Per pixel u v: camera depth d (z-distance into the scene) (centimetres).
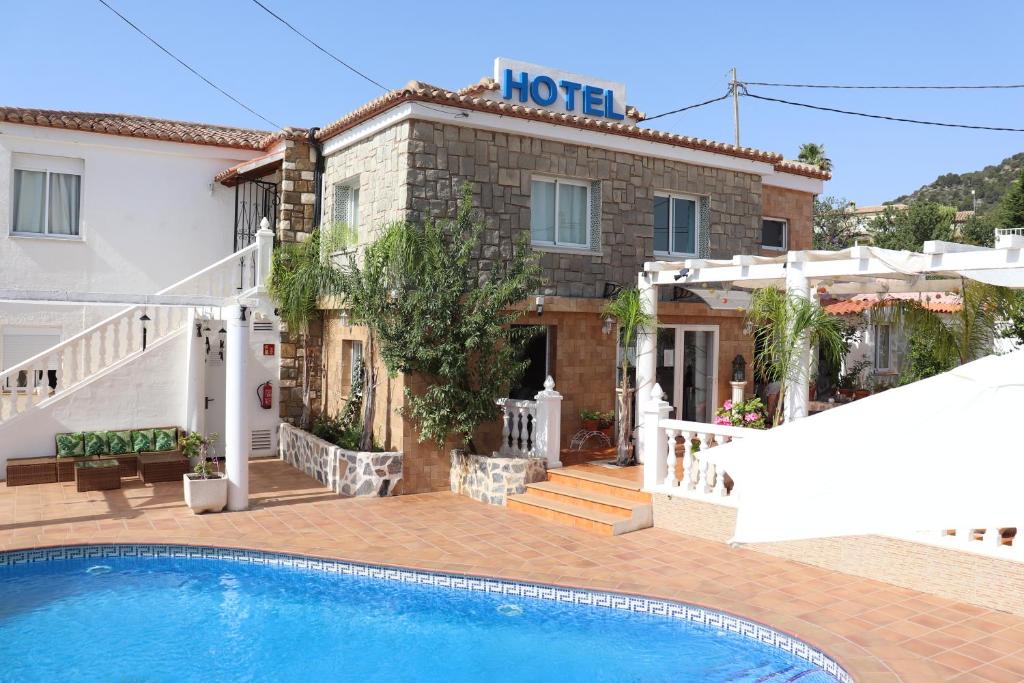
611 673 789
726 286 1518
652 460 1229
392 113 1397
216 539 1118
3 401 1498
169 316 1655
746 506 420
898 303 1377
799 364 1159
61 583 1018
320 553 1068
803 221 2053
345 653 834
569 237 1567
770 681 766
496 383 1380
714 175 1733
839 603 903
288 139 1664
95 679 763
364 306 1348
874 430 432
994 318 1289
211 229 1891
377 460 1373
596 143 1546
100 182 1773
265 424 1703
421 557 1058
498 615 930
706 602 901
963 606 895
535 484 1345
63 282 1741
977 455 381
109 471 1390
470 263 1414
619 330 1606
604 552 1091
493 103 1404
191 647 843
